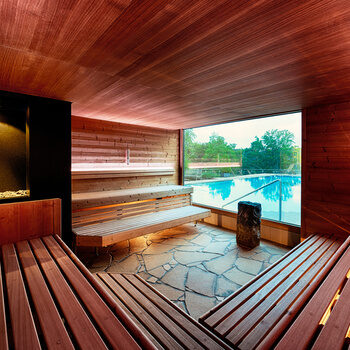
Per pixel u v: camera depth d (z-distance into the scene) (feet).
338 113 12.11
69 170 11.78
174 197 20.99
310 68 7.45
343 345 4.28
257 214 15.01
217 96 10.87
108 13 4.50
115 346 4.10
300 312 5.90
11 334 4.80
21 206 9.65
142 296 7.61
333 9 4.38
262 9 4.38
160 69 7.48
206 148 48.60
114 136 18.74
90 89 9.71
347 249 9.02
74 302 5.40
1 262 7.64
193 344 5.38
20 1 4.10
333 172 12.44
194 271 11.89
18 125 11.59
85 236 12.59
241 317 6.05
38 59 6.74
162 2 4.15
